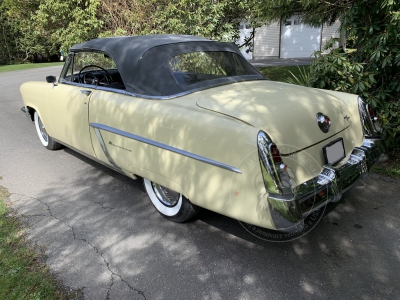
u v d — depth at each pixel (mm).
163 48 3078
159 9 7074
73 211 3365
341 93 3109
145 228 3045
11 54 28922
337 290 2236
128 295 2275
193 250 2715
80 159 4730
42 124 4980
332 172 2422
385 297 2164
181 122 2500
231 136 2227
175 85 2842
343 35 5348
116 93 3182
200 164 2393
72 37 7320
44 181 4059
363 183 3607
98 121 3295
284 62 14633
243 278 2385
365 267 2430
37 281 2404
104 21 7527
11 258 2660
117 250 2746
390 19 3988
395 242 2676
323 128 2492
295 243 2734
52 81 4168
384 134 4055
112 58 3256
